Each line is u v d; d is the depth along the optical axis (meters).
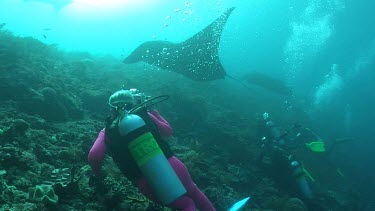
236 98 11.29
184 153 5.49
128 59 9.39
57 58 8.75
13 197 2.58
